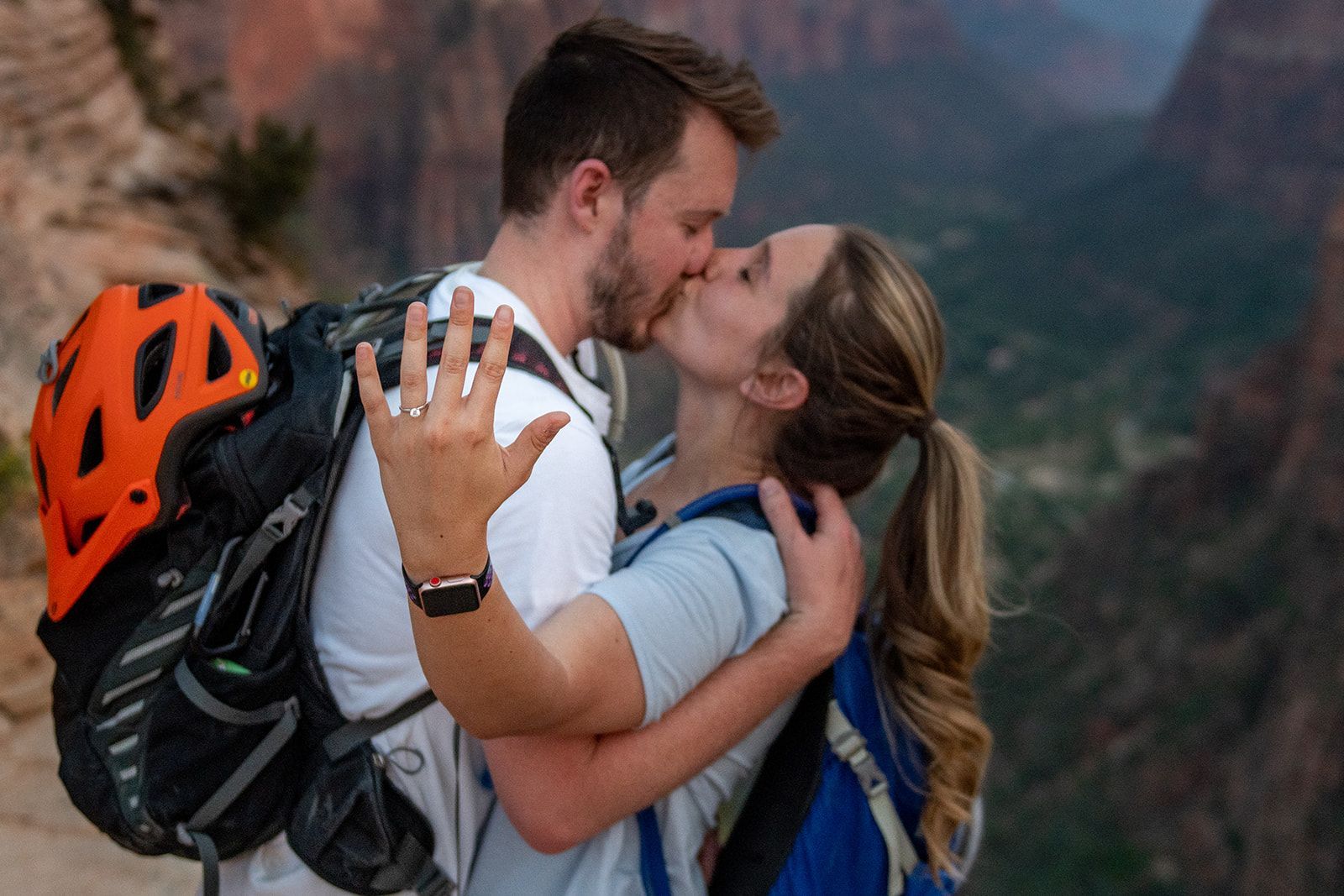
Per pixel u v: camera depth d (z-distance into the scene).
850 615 1.72
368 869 1.54
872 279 1.82
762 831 1.73
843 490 1.90
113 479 1.38
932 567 1.86
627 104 1.68
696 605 1.56
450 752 1.59
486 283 1.67
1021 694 54.16
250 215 10.82
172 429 1.39
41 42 9.52
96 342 1.44
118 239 8.66
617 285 1.76
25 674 3.16
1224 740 42.84
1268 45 158.88
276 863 1.61
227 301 1.52
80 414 1.41
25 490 3.53
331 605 1.52
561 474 1.47
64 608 1.42
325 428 1.43
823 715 1.74
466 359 1.13
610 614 1.48
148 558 1.45
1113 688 51.28
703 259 1.84
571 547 1.48
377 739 1.55
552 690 1.33
